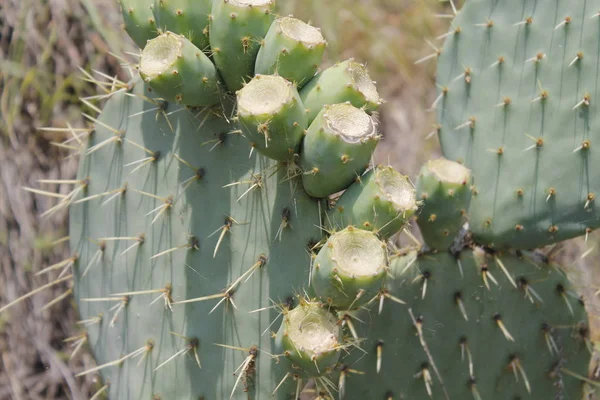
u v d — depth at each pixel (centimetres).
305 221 113
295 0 201
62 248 174
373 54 210
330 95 111
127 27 120
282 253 113
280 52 111
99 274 123
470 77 128
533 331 127
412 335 125
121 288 122
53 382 173
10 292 177
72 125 178
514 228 125
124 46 177
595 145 123
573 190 123
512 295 126
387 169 109
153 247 120
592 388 133
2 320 176
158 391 119
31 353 175
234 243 115
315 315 107
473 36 128
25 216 176
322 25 201
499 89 126
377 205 108
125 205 122
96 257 123
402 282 124
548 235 125
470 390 127
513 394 128
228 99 117
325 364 107
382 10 215
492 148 126
